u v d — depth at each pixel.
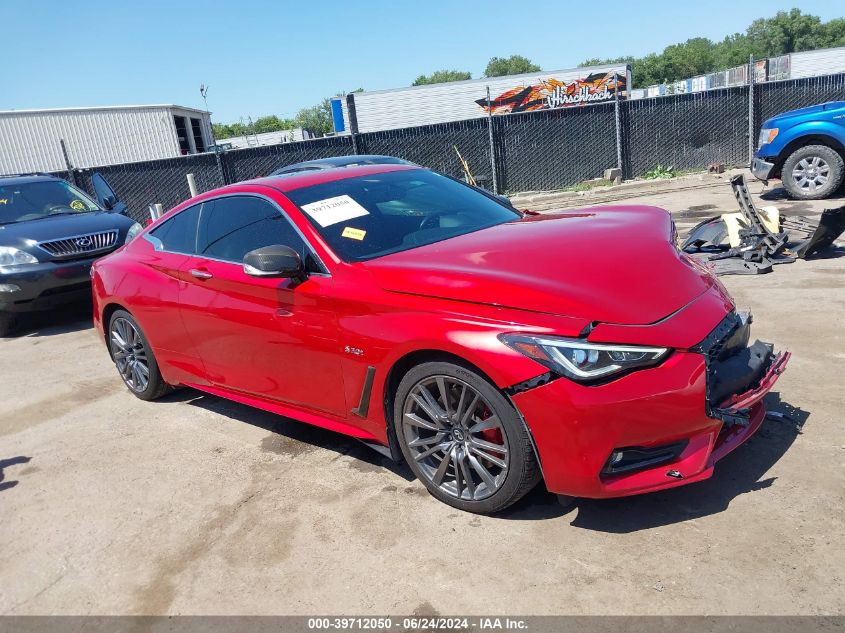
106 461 4.09
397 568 2.73
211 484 3.64
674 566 2.51
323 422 3.61
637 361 2.51
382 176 4.27
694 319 2.71
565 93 29.98
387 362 3.05
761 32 122.94
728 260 6.61
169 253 4.45
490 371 2.65
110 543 3.19
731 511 2.78
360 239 3.53
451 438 3.01
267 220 3.80
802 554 2.47
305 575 2.76
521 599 2.46
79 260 7.67
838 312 4.96
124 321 4.90
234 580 2.79
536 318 2.63
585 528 2.81
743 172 13.97
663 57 119.44
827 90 14.26
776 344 4.48
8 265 7.36
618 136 14.45
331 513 3.19
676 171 14.88
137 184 15.42
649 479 2.60
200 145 30.39
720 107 14.52
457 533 2.90
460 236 3.60
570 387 2.53
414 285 2.98
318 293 3.30
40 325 8.37
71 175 15.34
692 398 2.54
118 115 25.67
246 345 3.81
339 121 30.53
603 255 3.02
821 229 6.09
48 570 3.04
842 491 2.80
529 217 4.08
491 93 30.17
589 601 2.40
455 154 14.80
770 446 3.22
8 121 24.33
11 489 3.88
